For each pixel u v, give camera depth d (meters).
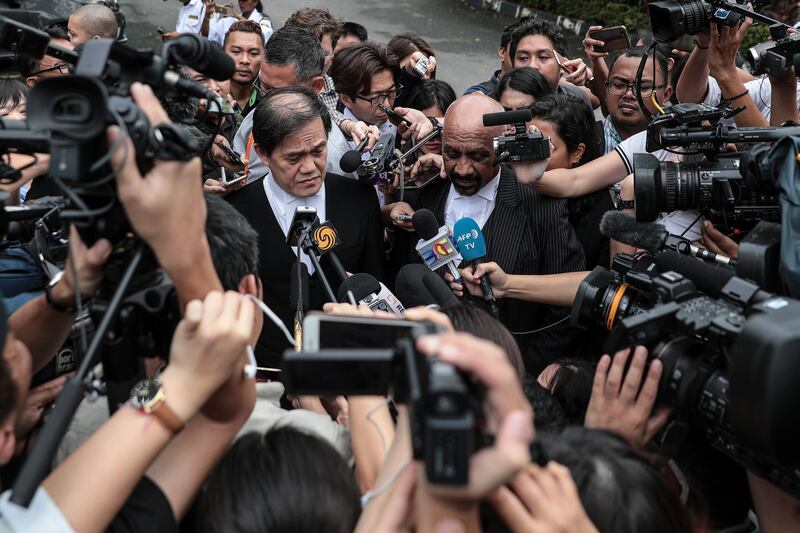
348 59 4.24
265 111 3.17
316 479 1.44
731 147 2.66
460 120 3.14
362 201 3.42
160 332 1.47
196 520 1.51
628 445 1.53
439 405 1.00
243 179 3.41
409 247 3.54
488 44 11.93
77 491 1.24
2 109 3.29
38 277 2.16
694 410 1.80
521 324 3.26
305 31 4.26
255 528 1.39
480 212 3.28
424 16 12.84
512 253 3.21
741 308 1.82
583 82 4.83
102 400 1.90
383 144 3.40
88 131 1.21
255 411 1.96
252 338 1.75
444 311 1.92
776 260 1.94
